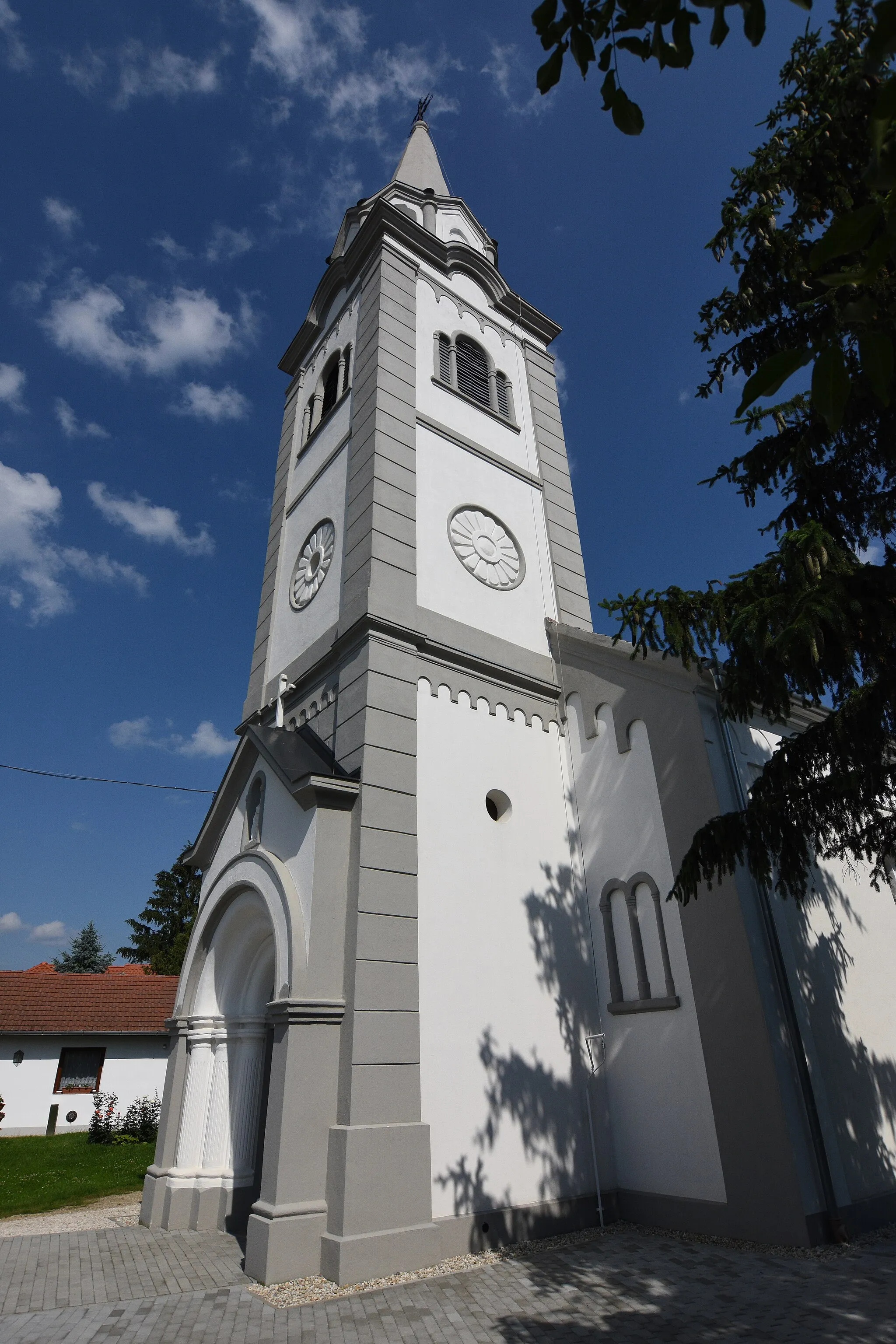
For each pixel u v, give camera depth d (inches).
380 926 420.2
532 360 837.8
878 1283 310.7
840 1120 417.1
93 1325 301.6
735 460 336.5
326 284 847.7
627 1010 481.4
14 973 1244.5
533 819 539.2
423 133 1050.7
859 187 305.6
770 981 420.8
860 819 334.3
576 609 676.1
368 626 510.9
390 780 464.8
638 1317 289.9
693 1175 420.5
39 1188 631.2
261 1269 347.9
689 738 494.3
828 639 272.8
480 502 664.4
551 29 120.6
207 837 563.8
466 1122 416.2
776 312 338.0
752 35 109.1
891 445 299.6
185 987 530.9
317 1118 375.6
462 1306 311.0
